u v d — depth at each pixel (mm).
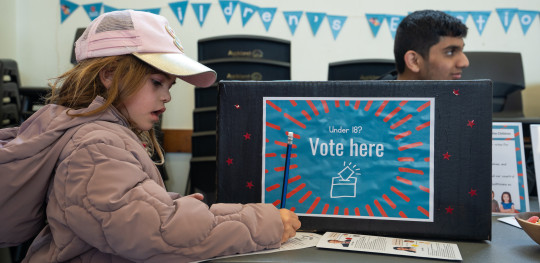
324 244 790
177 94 3080
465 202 828
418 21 1629
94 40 925
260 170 885
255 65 2617
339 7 3047
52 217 792
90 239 745
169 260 734
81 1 3033
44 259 808
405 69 1701
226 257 755
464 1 3023
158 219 734
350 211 862
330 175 869
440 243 806
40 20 3043
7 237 836
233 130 891
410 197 844
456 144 833
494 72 2451
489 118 824
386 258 730
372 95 859
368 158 859
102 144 797
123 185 758
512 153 1085
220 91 893
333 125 870
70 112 873
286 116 881
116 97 922
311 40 3055
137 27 928
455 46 1602
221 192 893
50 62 3061
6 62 2285
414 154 845
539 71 3043
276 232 792
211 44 2664
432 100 840
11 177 802
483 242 821
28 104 2506
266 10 3037
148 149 1200
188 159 3111
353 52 3062
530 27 3025
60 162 812
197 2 3035
